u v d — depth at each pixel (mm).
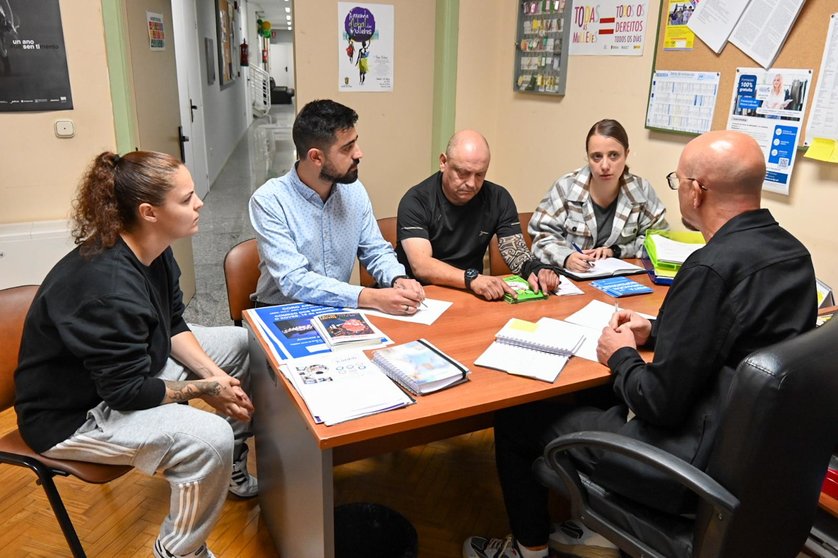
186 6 5668
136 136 2924
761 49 2074
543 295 1893
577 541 1737
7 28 2564
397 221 2264
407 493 2068
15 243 2664
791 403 988
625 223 2352
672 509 1192
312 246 1970
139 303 1442
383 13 3373
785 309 1160
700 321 1158
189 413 1526
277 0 13742
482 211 2287
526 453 1608
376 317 1720
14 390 1600
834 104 1861
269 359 1467
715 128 2287
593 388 1869
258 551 1793
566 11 2979
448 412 1238
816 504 1165
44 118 2721
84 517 1897
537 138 3338
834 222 1935
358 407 1222
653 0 2510
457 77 3512
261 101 15773
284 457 1537
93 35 2701
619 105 2760
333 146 1799
